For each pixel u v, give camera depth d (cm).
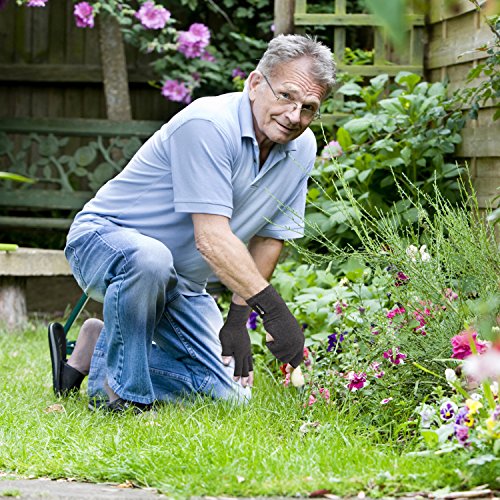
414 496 202
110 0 746
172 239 341
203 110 311
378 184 523
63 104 903
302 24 573
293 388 339
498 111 423
